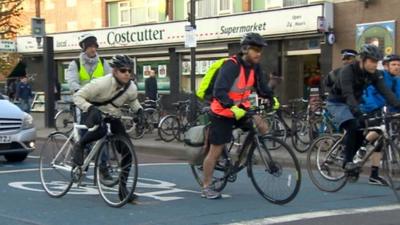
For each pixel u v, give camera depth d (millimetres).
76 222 6078
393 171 7332
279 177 6875
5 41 22031
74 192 7746
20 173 9523
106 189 6988
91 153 7117
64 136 7582
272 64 19656
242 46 6879
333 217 6336
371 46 7559
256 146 6992
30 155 12102
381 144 7621
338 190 7922
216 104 6945
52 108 18328
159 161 11695
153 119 15500
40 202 7141
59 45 26500
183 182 8719
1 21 24359
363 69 7578
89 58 8430
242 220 6125
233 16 19969
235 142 7305
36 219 6230
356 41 17250
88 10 25812
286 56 19438
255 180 7125
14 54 27219
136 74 24438
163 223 6008
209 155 7156
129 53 24453
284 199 6852
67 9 26688
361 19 17141
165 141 14414
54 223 6047
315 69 18844
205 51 21719
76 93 7008
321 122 12039
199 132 7555
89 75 8414
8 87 24922
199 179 7785
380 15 16688
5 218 6281
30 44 27188
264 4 19875
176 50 22719
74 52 26406
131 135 14922
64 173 7570
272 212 6516
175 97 22750
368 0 16859
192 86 14125
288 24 18328
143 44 23219
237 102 6996
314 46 18594
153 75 18938
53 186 7652
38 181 8711
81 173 7262
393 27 16359
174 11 22797
